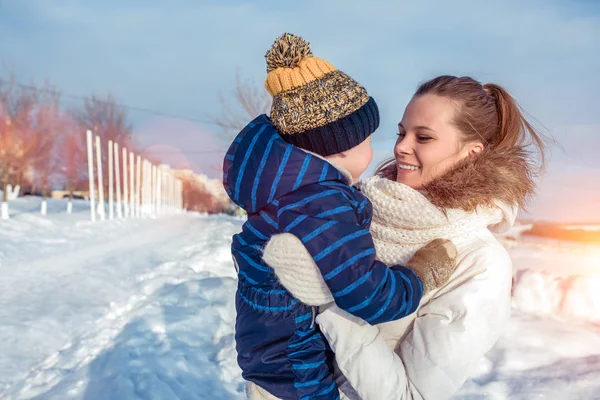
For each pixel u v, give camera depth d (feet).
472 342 3.98
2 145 65.41
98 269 25.38
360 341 3.99
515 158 4.59
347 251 3.63
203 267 26.45
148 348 12.96
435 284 4.13
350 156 4.29
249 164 4.02
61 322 16.48
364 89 4.31
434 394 3.97
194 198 156.97
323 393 4.22
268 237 4.05
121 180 108.47
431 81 4.91
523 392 9.98
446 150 4.64
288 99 4.11
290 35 4.24
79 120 105.81
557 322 14.02
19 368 12.85
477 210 4.45
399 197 4.33
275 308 4.18
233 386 11.28
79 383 11.48
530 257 27.94
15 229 41.22
